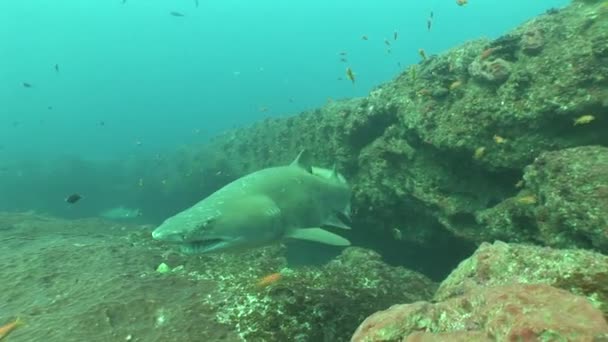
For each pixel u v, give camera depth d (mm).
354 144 3773
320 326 1788
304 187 2645
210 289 2113
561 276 1034
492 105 2467
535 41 2461
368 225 3643
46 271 2479
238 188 2232
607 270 999
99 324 1816
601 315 695
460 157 2660
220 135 6664
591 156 1871
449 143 2594
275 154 5023
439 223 2928
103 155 18109
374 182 3367
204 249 1901
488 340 759
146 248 2918
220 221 1911
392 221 3416
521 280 1097
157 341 1691
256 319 1788
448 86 2859
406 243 3398
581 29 2350
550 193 1912
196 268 2449
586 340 644
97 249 2820
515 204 2270
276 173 2527
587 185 1774
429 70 3209
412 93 3107
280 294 1912
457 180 2771
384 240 3682
